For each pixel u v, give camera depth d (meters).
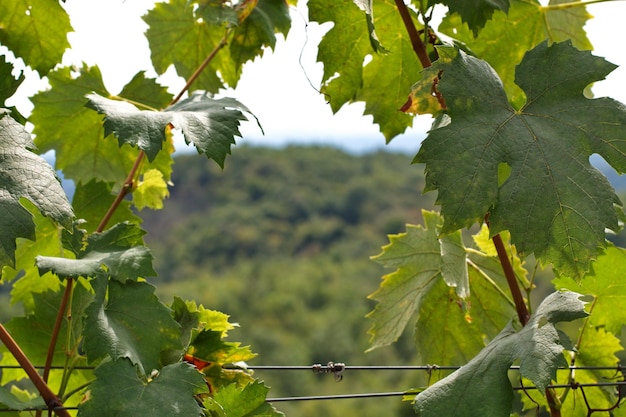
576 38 2.61
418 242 2.54
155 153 1.82
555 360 1.71
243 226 51.78
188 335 2.04
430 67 1.89
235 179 54.66
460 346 2.52
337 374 2.22
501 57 2.54
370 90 2.51
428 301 2.53
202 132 1.86
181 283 46.91
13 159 1.63
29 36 2.30
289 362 37.47
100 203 2.40
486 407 1.73
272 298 42.84
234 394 1.91
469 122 1.84
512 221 1.78
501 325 2.50
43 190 1.61
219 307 41.53
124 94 2.57
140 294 1.84
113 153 2.66
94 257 1.89
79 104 2.57
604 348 2.44
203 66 2.49
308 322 40.19
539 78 1.92
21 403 1.84
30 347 2.27
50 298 2.27
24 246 2.32
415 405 1.78
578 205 1.78
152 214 51.88
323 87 2.42
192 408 1.72
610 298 2.34
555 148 1.83
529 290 2.24
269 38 2.35
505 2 2.13
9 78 2.02
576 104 1.88
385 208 54.78
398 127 2.56
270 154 56.84
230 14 2.28
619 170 1.81
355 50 2.40
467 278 2.36
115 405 1.70
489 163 1.81
